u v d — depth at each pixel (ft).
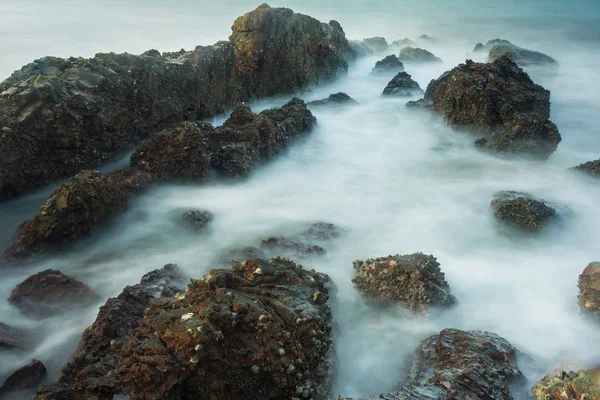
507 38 143.54
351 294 31.83
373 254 36.91
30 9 124.57
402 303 29.81
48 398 20.40
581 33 151.53
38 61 46.44
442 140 60.75
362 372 26.78
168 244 38.17
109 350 24.03
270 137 50.98
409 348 28.14
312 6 198.49
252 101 70.33
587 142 63.21
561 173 52.42
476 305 31.30
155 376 19.10
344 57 98.73
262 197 45.93
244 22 70.33
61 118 41.39
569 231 40.16
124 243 37.86
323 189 48.26
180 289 29.96
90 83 44.29
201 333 19.56
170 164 43.70
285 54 73.77
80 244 35.73
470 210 44.32
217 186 45.39
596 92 85.81
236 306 21.21
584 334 28.73
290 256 34.94
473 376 22.41
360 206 45.03
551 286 33.50
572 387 20.77
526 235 39.65
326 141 59.77
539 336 28.55
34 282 29.99
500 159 55.62
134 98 48.39
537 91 61.93
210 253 36.96
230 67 64.44
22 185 40.29
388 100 77.30
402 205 45.37
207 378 19.84
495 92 58.95
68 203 34.45
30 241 33.99
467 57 114.42
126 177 41.96
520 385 23.38
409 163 55.06
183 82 54.70
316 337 21.86
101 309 26.73
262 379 20.53
